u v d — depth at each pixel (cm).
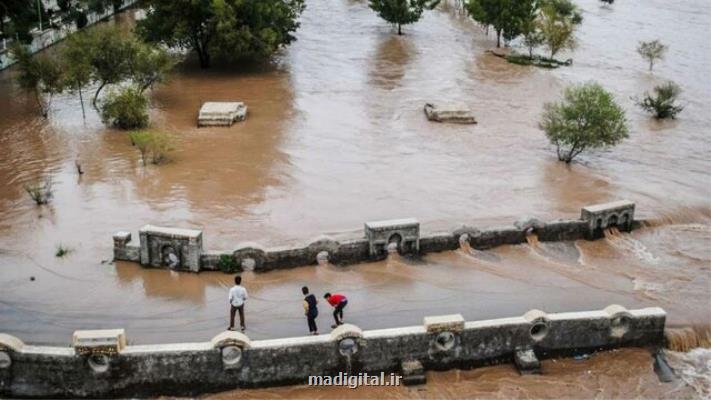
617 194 3584
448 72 5888
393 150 4119
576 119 3872
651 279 2777
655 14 8212
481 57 6412
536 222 3003
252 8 5366
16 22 5838
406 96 5206
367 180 3678
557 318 2266
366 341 2158
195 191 3484
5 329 2331
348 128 4478
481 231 2933
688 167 3988
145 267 2730
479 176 3766
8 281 2630
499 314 2488
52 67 4544
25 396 2072
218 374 2102
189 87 5291
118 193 3441
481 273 2762
